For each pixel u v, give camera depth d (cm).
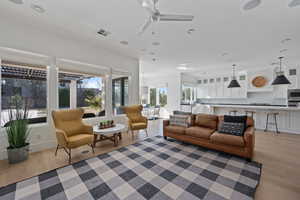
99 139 346
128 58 495
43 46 310
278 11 221
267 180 202
